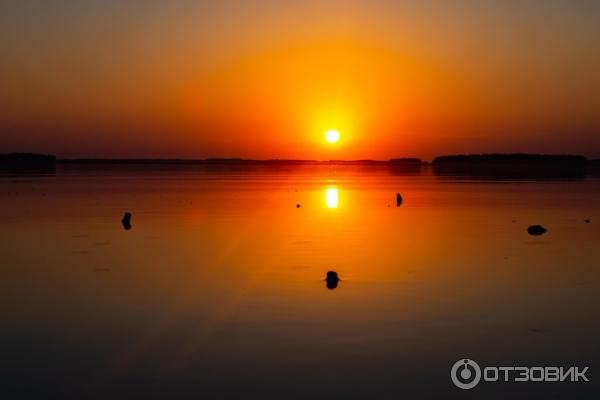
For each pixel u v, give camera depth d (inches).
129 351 557.9
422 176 6092.5
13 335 603.8
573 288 788.6
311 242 1200.2
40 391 477.4
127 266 944.3
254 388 479.2
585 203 2188.7
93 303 721.0
